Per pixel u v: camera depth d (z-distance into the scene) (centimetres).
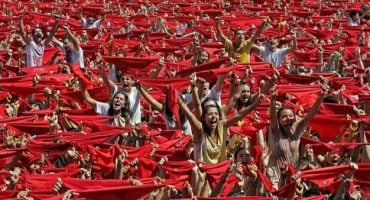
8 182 2281
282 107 2606
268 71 3766
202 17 6700
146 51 4828
